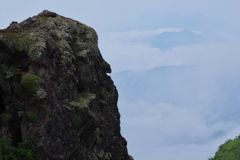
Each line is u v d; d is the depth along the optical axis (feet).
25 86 186.80
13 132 185.68
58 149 190.49
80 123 206.28
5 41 197.36
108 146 233.35
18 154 175.94
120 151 247.29
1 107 191.83
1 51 196.75
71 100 210.38
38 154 180.75
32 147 180.55
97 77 240.12
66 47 215.51
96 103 228.02
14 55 197.88
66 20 240.53
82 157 209.26
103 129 229.66
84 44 235.61
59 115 194.70
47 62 199.00
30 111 184.96
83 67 223.92
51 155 185.68
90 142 216.74
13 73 193.16
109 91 254.68
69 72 208.54
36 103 185.37
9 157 173.27
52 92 193.26
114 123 243.60
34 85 186.80
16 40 199.93
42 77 192.75
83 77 222.48
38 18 231.71
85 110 208.74
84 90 223.30
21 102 189.37
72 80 211.82
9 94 190.80
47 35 208.33
